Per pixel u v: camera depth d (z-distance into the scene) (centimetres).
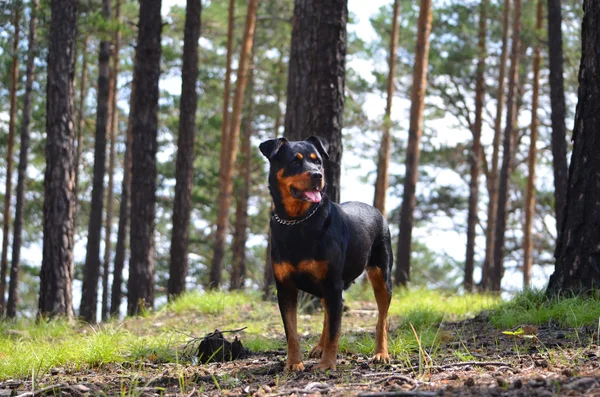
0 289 2559
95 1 1733
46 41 1653
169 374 604
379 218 658
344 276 606
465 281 2659
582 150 825
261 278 3397
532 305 823
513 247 3269
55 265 1243
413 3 2764
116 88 2533
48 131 1257
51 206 1249
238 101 2322
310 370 575
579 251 816
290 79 1389
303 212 550
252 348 740
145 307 1431
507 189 2283
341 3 1106
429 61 2692
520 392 443
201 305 1246
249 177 2927
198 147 2847
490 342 682
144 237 1443
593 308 728
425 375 531
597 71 816
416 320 862
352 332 852
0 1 1553
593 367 522
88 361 683
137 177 1445
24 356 699
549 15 1695
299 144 568
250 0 2298
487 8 2609
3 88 2552
